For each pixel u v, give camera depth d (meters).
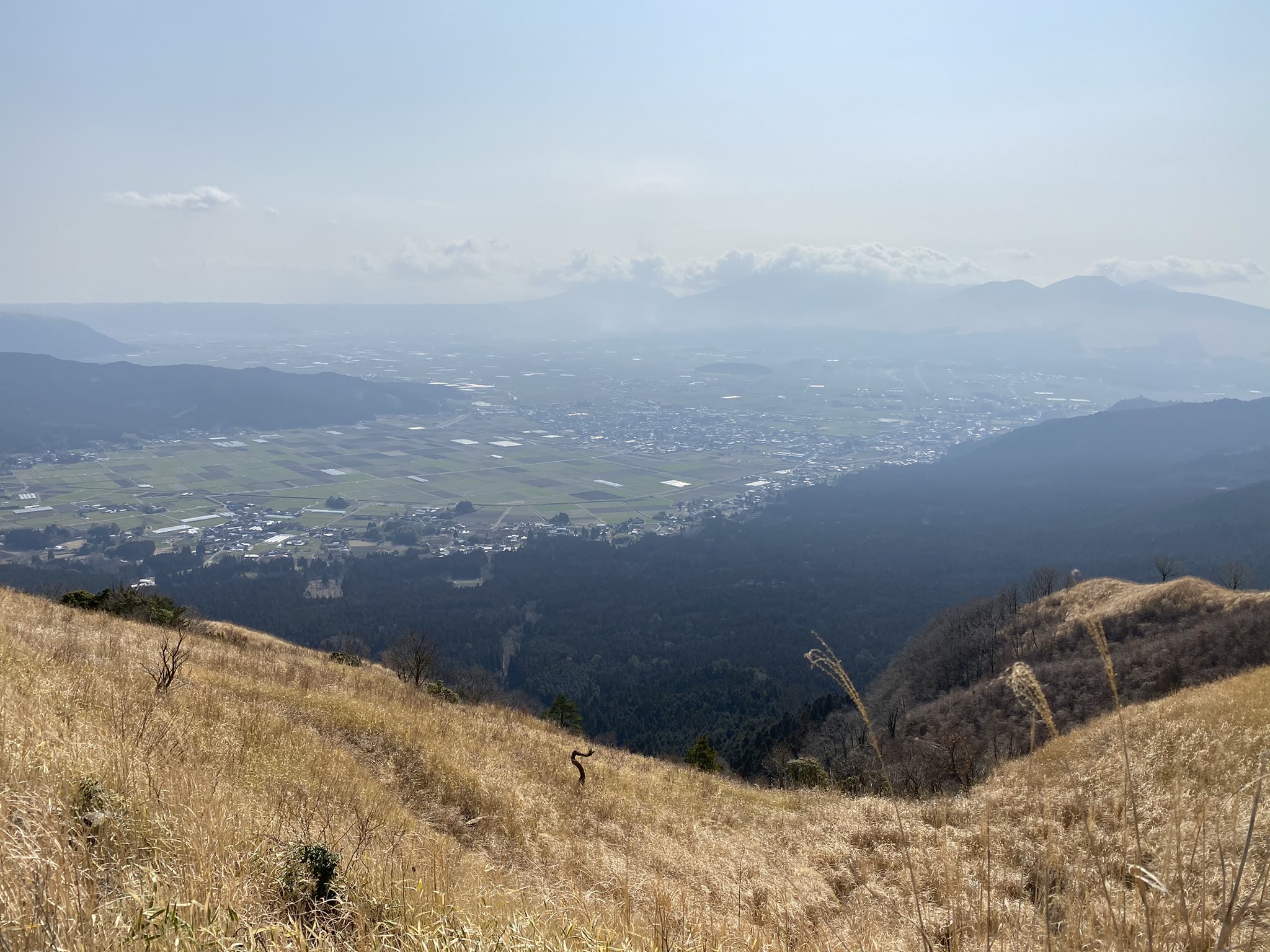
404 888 5.23
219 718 12.74
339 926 4.53
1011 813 10.58
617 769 21.20
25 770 5.66
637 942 5.04
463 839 11.70
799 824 14.88
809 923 6.63
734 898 8.04
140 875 4.44
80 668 13.59
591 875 9.20
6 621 18.38
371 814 9.71
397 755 15.34
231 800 7.13
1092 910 4.58
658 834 13.57
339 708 17.59
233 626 41.53
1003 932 5.38
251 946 3.64
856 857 10.44
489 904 5.38
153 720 10.39
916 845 9.77
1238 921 4.04
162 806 5.89
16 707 7.78
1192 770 11.12
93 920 3.50
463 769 15.28
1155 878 3.96
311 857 5.12
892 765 25.55
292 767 11.15
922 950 5.53
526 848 11.56
